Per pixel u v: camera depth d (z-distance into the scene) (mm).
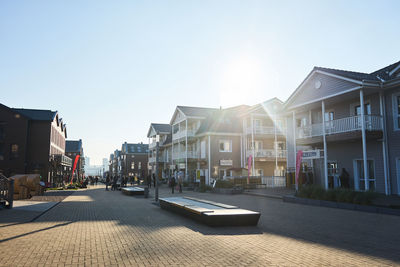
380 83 16391
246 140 34906
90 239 7004
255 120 35469
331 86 18672
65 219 10148
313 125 20797
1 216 10383
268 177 26078
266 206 13938
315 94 20109
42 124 42875
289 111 22812
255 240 6922
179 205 10609
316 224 9070
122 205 15062
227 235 7465
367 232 7863
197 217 9305
